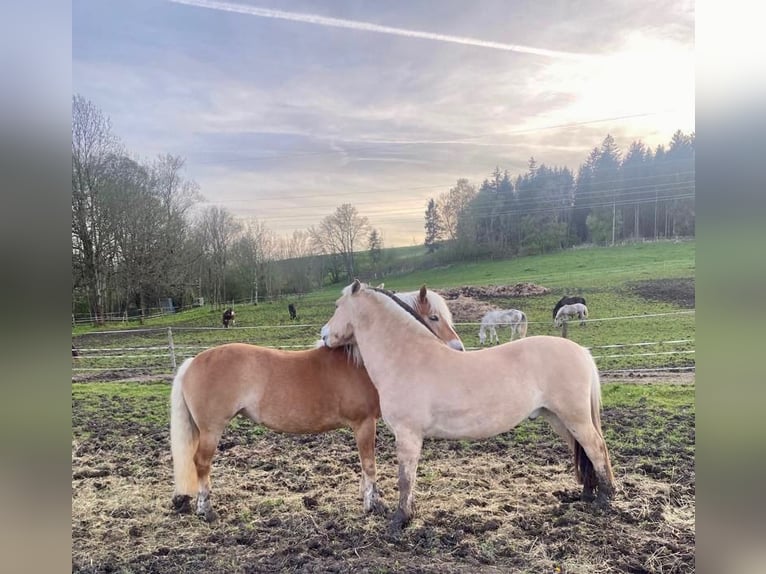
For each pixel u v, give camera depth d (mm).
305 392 2725
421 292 3021
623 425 3871
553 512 2816
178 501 2900
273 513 2914
